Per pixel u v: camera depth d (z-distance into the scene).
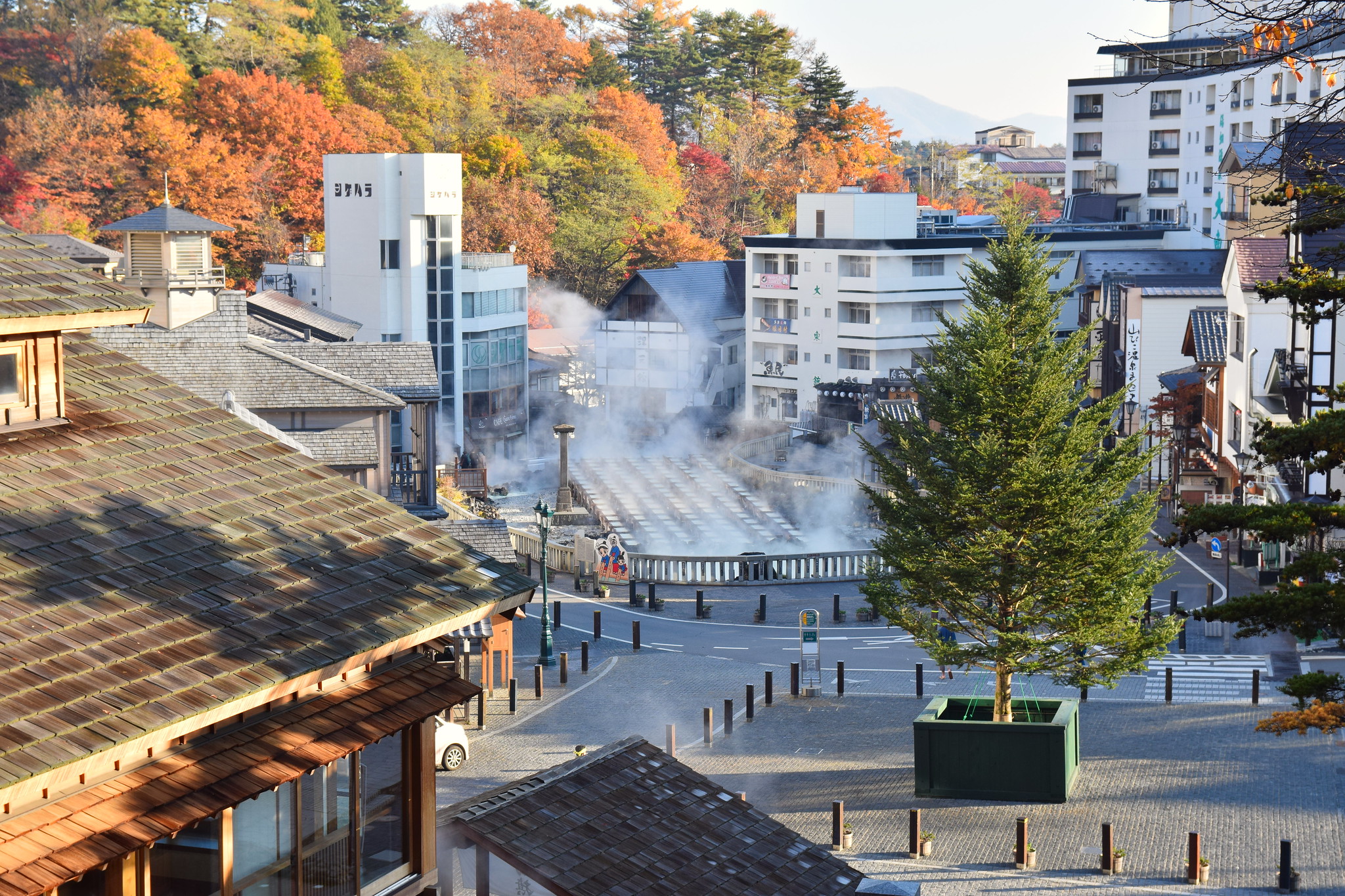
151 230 47.47
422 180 88.44
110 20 118.38
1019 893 25.39
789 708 39.06
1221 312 64.88
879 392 95.44
